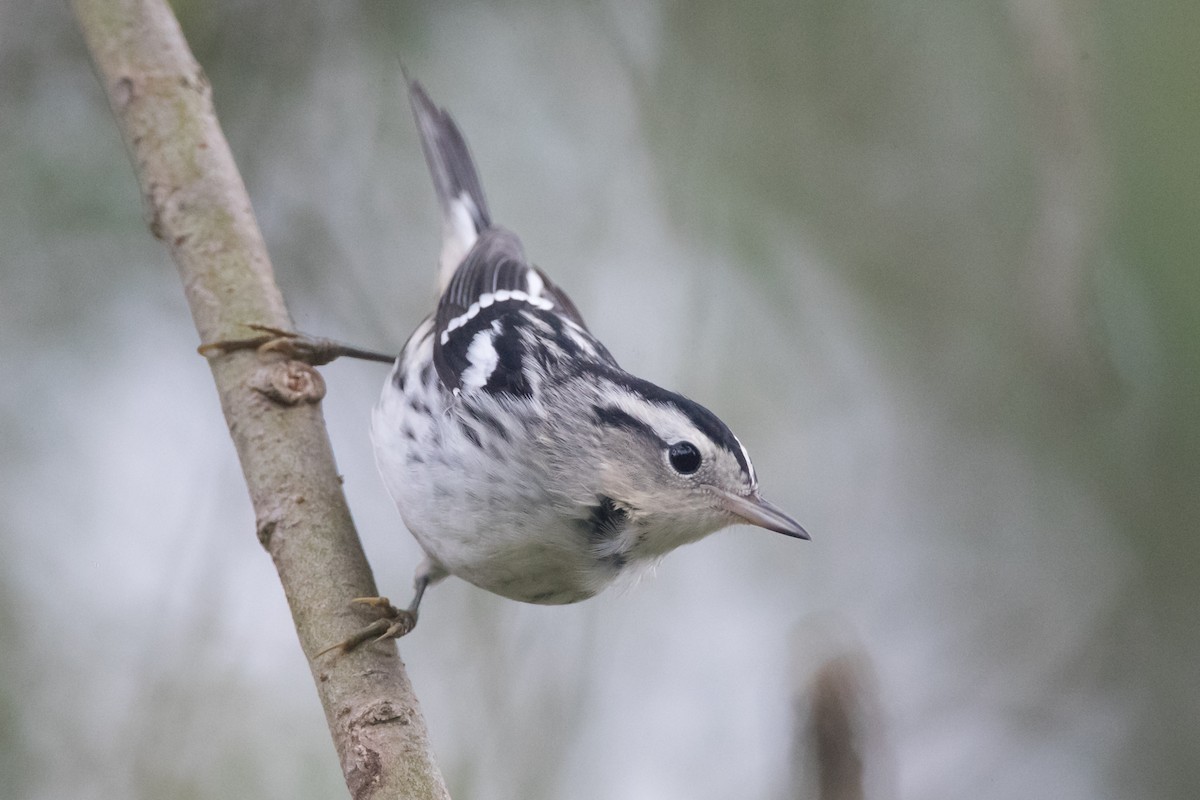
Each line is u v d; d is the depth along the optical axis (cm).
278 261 1166
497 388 777
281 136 1161
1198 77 1193
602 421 781
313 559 704
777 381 1317
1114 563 1399
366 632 677
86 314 1148
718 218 1239
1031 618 1394
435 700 1111
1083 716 1366
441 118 1074
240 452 741
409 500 788
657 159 1234
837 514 1357
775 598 1319
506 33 1229
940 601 1385
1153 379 1240
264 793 1055
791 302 1293
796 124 1252
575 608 1144
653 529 798
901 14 1243
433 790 633
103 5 835
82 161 1123
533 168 1245
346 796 1075
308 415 751
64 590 1102
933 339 1345
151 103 817
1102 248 1073
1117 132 1189
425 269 1197
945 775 1346
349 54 1175
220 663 1066
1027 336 1282
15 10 1113
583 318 1225
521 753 1090
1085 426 1366
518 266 973
